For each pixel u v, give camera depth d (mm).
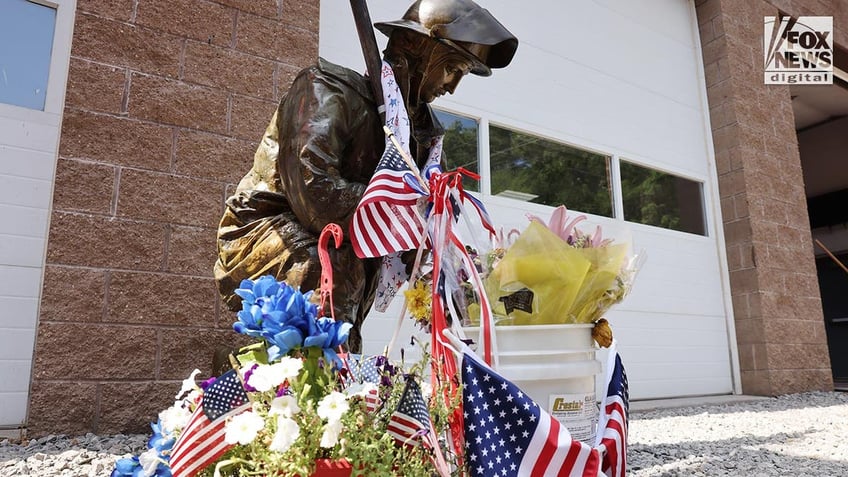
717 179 7090
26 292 3145
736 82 7109
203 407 1083
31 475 2229
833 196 12508
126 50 3391
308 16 4062
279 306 1147
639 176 6414
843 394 6680
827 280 13258
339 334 1159
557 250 1602
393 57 2143
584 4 6254
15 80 3291
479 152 5078
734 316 6809
